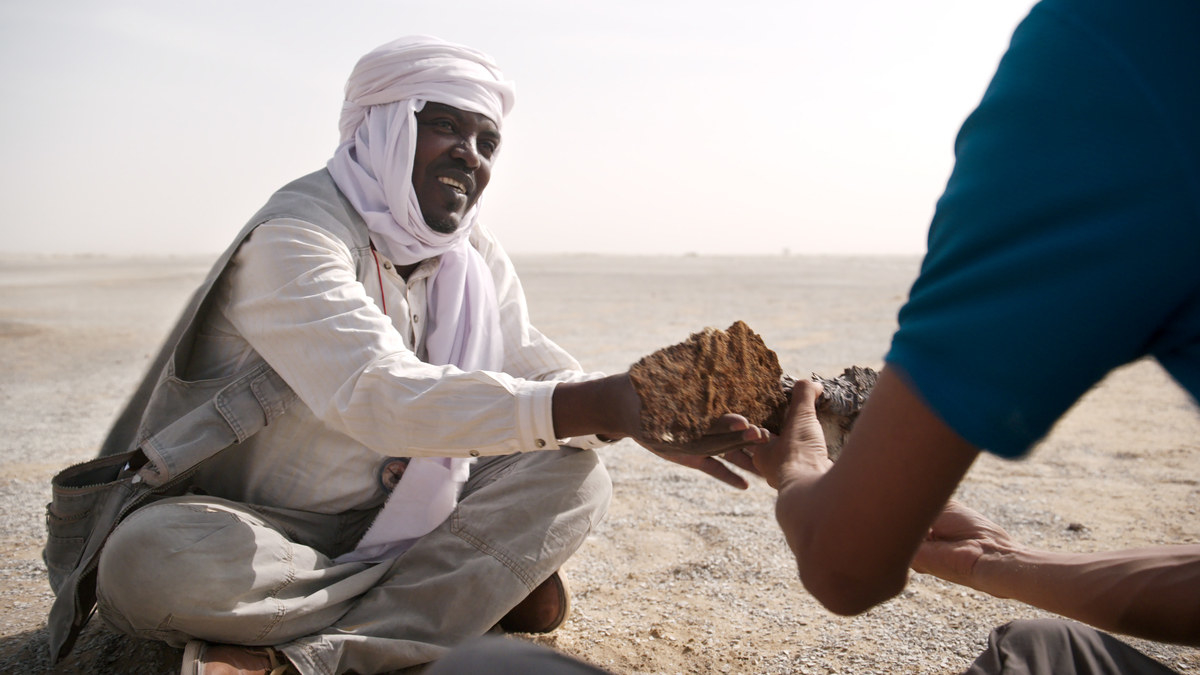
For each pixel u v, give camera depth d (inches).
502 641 29.3
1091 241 26.6
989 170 28.8
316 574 77.5
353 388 72.6
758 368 64.2
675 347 62.0
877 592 35.9
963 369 28.6
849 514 33.4
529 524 84.4
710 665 90.0
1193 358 27.9
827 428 67.1
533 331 101.3
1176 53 26.4
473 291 93.4
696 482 172.4
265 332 76.5
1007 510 148.4
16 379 338.3
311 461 84.4
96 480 77.8
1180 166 25.7
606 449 206.5
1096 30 27.8
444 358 90.2
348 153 88.8
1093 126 27.0
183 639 73.2
